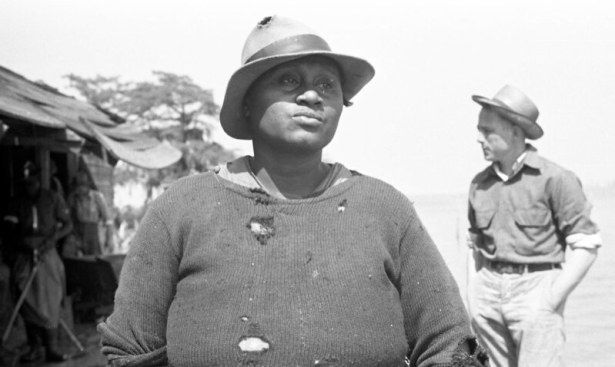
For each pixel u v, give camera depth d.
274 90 1.73
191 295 1.65
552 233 4.18
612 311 8.77
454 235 20.44
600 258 13.89
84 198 10.84
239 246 1.64
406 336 1.78
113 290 9.59
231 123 1.87
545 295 4.12
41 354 7.51
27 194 7.55
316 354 1.55
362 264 1.64
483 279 4.36
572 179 4.12
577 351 6.98
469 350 1.70
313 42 1.75
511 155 4.23
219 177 1.77
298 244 1.64
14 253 7.43
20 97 8.02
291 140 1.71
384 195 1.77
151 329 1.72
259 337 1.56
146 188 32.59
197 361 1.59
